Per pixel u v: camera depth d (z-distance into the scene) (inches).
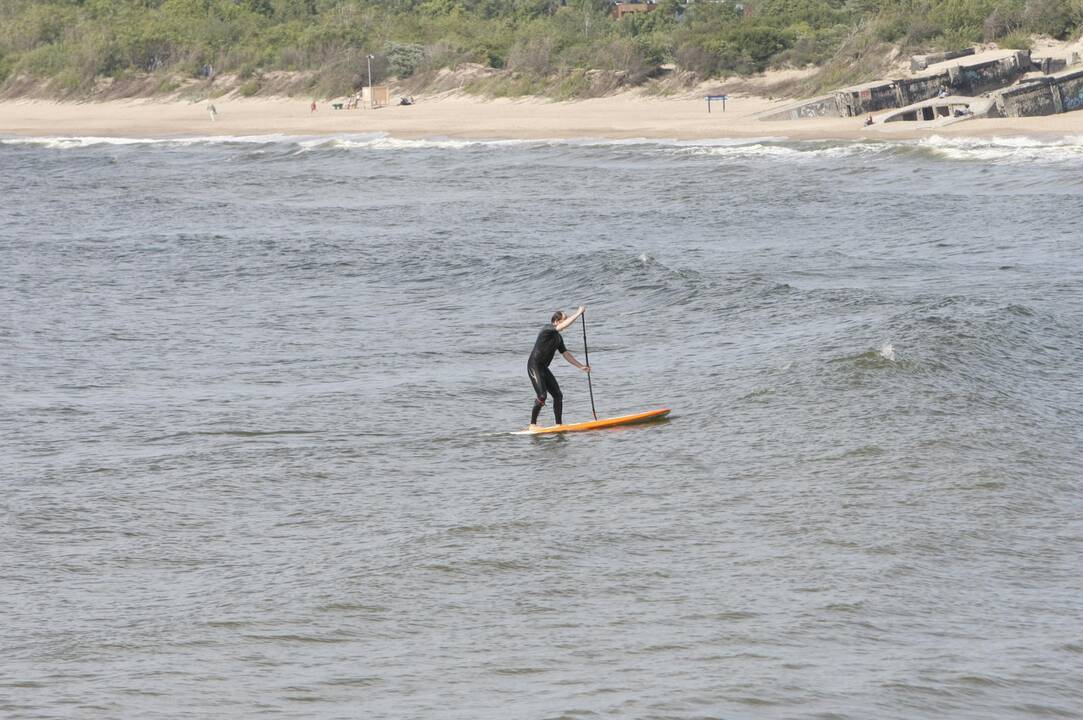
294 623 1775.3
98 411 3102.9
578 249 5516.7
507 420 2920.8
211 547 2129.7
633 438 2699.3
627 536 2094.0
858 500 2210.9
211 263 5541.3
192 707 1502.2
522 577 1924.2
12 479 2539.4
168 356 3774.6
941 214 6151.6
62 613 1843.0
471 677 1574.8
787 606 1779.0
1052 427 2591.0
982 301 3705.7
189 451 2714.1
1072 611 1747.0
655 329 3860.7
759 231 5974.4
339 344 3878.0
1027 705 1464.1
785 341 3452.3
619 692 1508.4
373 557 2031.3
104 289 5012.3
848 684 1517.0
